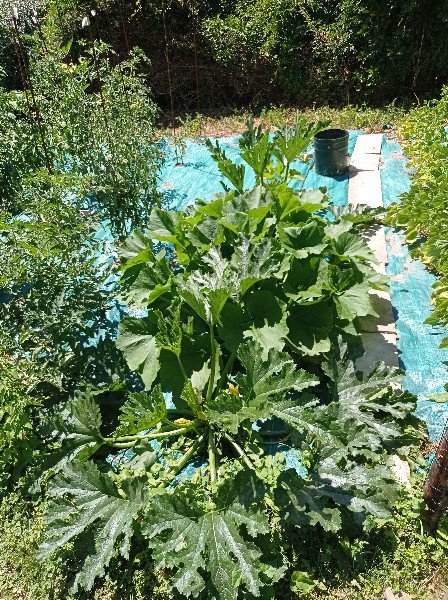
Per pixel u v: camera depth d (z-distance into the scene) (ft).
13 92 20.97
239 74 29.37
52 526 9.79
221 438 11.81
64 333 12.87
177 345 11.28
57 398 12.77
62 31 28.35
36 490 11.18
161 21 29.12
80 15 28.37
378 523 10.02
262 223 14.99
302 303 13.03
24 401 11.09
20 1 28.48
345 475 10.18
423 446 11.44
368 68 27.55
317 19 27.71
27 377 11.47
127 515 9.80
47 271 12.95
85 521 9.80
